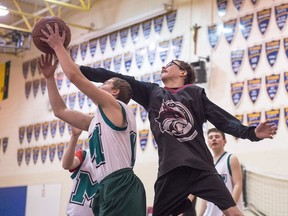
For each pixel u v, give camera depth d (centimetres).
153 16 1041
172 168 351
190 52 945
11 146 1421
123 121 358
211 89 882
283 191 730
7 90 1483
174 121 366
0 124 1488
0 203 1405
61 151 1230
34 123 1346
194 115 375
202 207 616
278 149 753
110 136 349
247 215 767
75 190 449
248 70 831
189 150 358
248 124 808
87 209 436
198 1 956
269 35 814
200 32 934
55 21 373
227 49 875
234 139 813
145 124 1000
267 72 802
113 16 1174
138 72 1053
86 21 1252
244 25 857
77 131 446
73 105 1209
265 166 762
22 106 1408
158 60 1012
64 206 1182
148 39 1048
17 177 1369
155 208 361
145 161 977
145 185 962
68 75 348
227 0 898
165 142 364
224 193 342
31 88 1387
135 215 338
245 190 777
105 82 390
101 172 348
